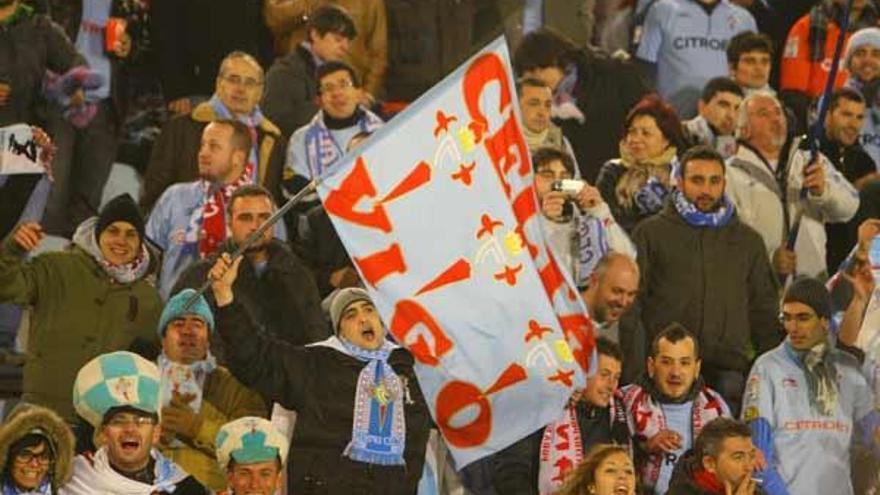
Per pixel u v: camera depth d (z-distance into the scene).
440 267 24.19
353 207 24.12
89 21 32.16
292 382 24.72
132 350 26.62
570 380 24.34
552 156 29.17
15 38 30.50
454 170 24.23
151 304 26.88
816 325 27.88
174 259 28.80
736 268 29.34
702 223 29.33
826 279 31.56
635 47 34.97
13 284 26.31
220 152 28.89
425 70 33.75
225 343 24.62
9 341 28.75
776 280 29.67
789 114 33.19
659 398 27.17
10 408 28.00
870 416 28.09
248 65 30.27
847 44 34.69
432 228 24.19
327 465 24.72
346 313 25.06
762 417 27.69
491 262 24.25
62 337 26.47
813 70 34.84
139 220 26.83
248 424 24.25
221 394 25.98
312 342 27.28
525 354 24.27
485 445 24.36
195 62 32.91
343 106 30.38
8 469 23.02
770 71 35.94
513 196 24.33
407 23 33.72
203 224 28.78
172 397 25.66
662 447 26.83
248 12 33.03
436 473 26.31
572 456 26.48
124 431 23.66
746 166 31.53
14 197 29.28
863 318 29.20
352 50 33.50
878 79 34.38
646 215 30.73
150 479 23.89
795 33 34.97
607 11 35.47
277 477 24.27
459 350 24.22
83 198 31.55
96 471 23.61
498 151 24.30
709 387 29.23
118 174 32.38
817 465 27.72
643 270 29.25
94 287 26.62
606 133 33.28
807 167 31.17
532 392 24.31
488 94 24.31
